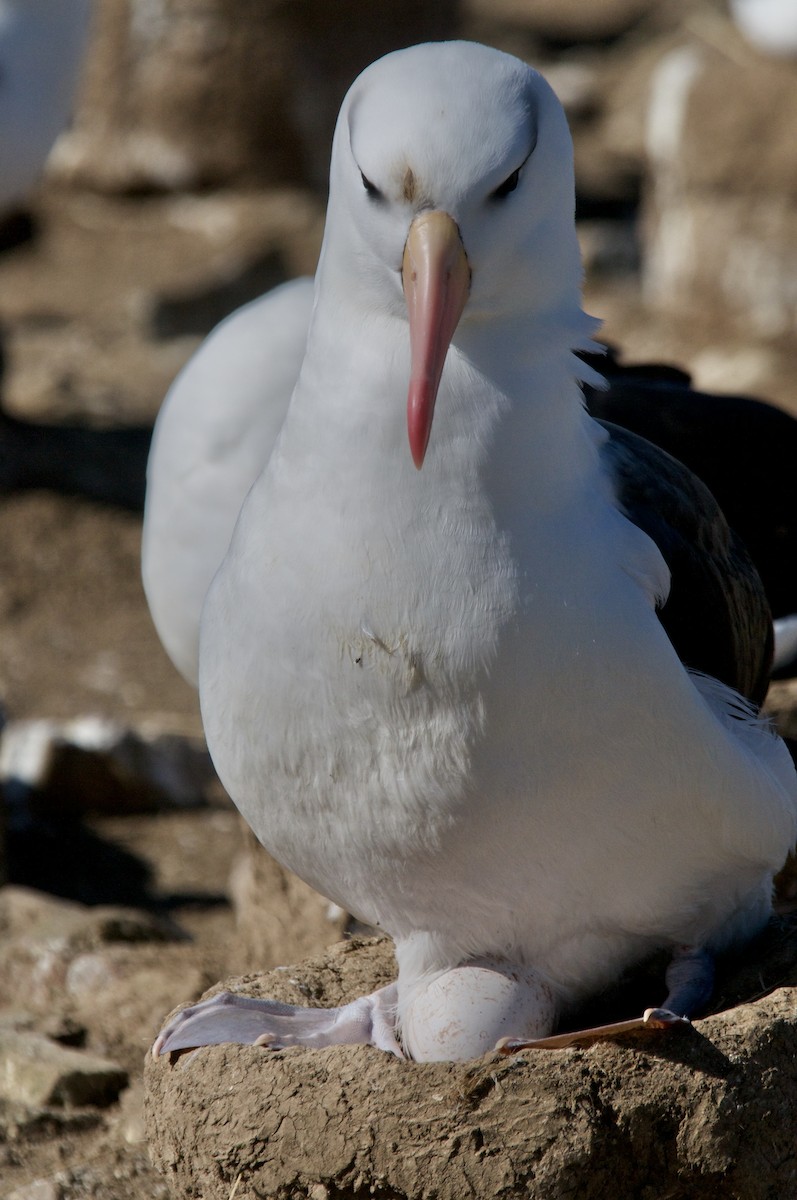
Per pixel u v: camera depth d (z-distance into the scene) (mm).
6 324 23422
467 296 5008
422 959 6012
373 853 5629
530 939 5816
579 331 5266
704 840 5590
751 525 8945
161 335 23156
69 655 15836
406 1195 5430
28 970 9383
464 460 5137
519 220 5051
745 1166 5449
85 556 17422
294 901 8703
